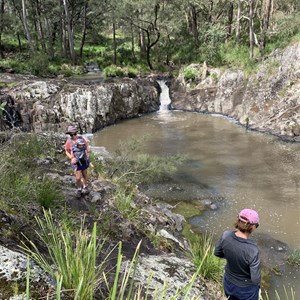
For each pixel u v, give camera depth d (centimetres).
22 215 493
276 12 2712
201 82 2245
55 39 3794
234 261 328
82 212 632
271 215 947
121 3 2702
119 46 3662
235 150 1468
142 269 476
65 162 888
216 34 2430
